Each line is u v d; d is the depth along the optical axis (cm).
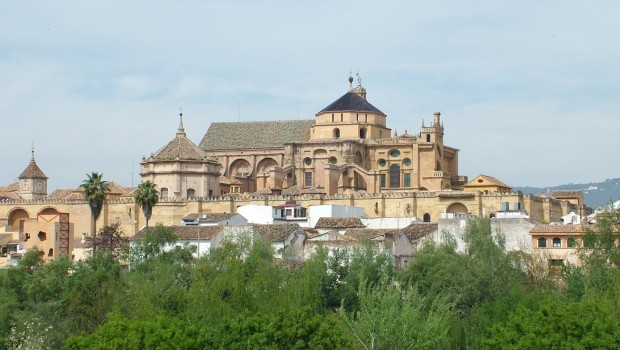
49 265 16700
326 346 11650
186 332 11731
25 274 16562
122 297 14662
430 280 14625
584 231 16950
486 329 12500
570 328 11744
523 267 15775
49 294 15862
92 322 14875
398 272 15388
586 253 16062
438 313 12725
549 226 18100
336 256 15600
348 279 15050
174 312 13575
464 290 14238
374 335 12212
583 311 11994
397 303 13088
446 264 14625
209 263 14450
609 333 11806
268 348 11431
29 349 13250
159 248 17838
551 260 16500
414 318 12300
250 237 16375
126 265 18288
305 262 15362
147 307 13288
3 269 18862
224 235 17212
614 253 15262
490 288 14350
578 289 14362
